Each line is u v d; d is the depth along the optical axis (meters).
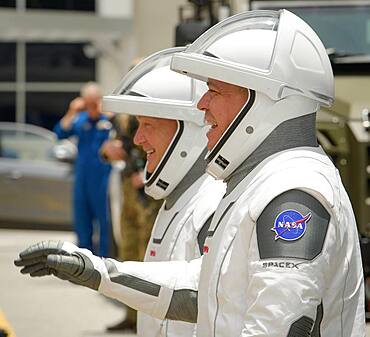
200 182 6.21
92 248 16.73
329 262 4.45
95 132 16.22
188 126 6.21
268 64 4.75
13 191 22.72
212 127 4.89
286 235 4.41
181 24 11.70
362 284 4.71
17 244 20.64
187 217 6.11
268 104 4.75
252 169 4.79
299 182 4.48
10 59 33.12
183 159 6.19
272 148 4.77
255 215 4.51
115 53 22.84
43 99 33.31
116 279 5.14
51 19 22.48
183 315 5.23
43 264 5.09
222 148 4.82
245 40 4.80
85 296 15.12
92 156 16.22
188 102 6.18
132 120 11.12
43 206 22.64
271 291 4.36
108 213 16.17
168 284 5.20
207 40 4.95
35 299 14.88
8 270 17.48
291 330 4.32
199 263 5.29
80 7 31.52
